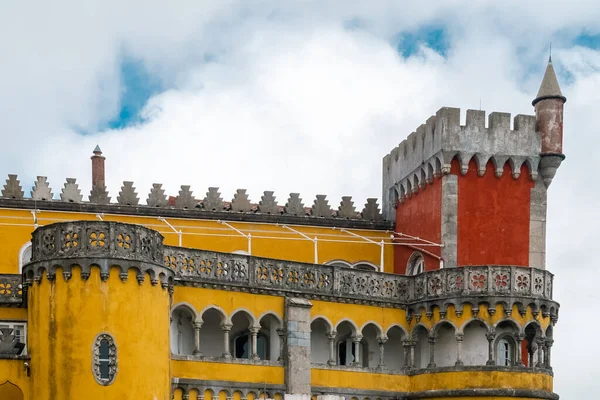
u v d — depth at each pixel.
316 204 56.38
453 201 51.56
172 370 41.31
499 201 52.38
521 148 52.88
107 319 37.12
